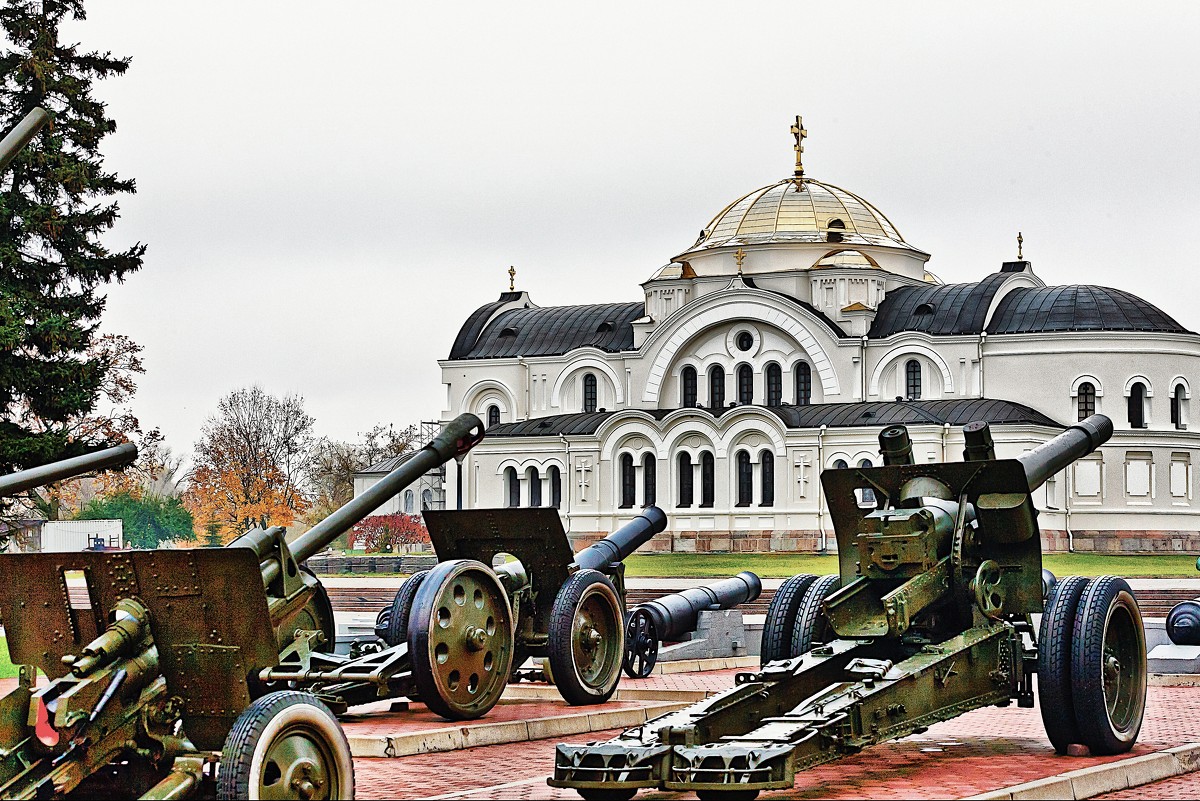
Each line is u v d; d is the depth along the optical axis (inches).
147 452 3120.1
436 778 581.0
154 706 471.8
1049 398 3193.9
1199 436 3233.3
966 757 608.7
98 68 1804.9
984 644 598.9
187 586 471.2
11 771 460.1
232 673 472.4
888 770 574.2
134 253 1768.0
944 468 616.4
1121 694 614.5
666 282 3617.1
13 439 1520.7
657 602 1050.1
